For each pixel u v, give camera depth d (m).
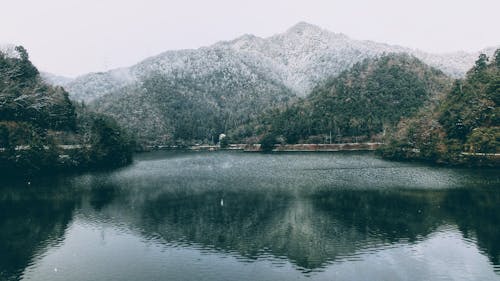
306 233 67.44
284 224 72.81
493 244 60.28
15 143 131.38
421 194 94.31
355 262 54.66
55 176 136.25
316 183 113.38
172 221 76.50
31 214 82.81
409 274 50.62
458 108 164.25
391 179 117.44
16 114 148.12
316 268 52.97
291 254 58.12
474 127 152.25
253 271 52.50
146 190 107.94
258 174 135.25
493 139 138.88
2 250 61.78
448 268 52.22
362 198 91.94
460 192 95.62
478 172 128.38
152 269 53.81
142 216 80.31
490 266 52.53
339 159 181.25
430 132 168.50
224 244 62.97
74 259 57.81
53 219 78.94
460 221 72.00
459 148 147.12
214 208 85.94
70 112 183.25
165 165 172.75
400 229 68.38
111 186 114.94
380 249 59.25
